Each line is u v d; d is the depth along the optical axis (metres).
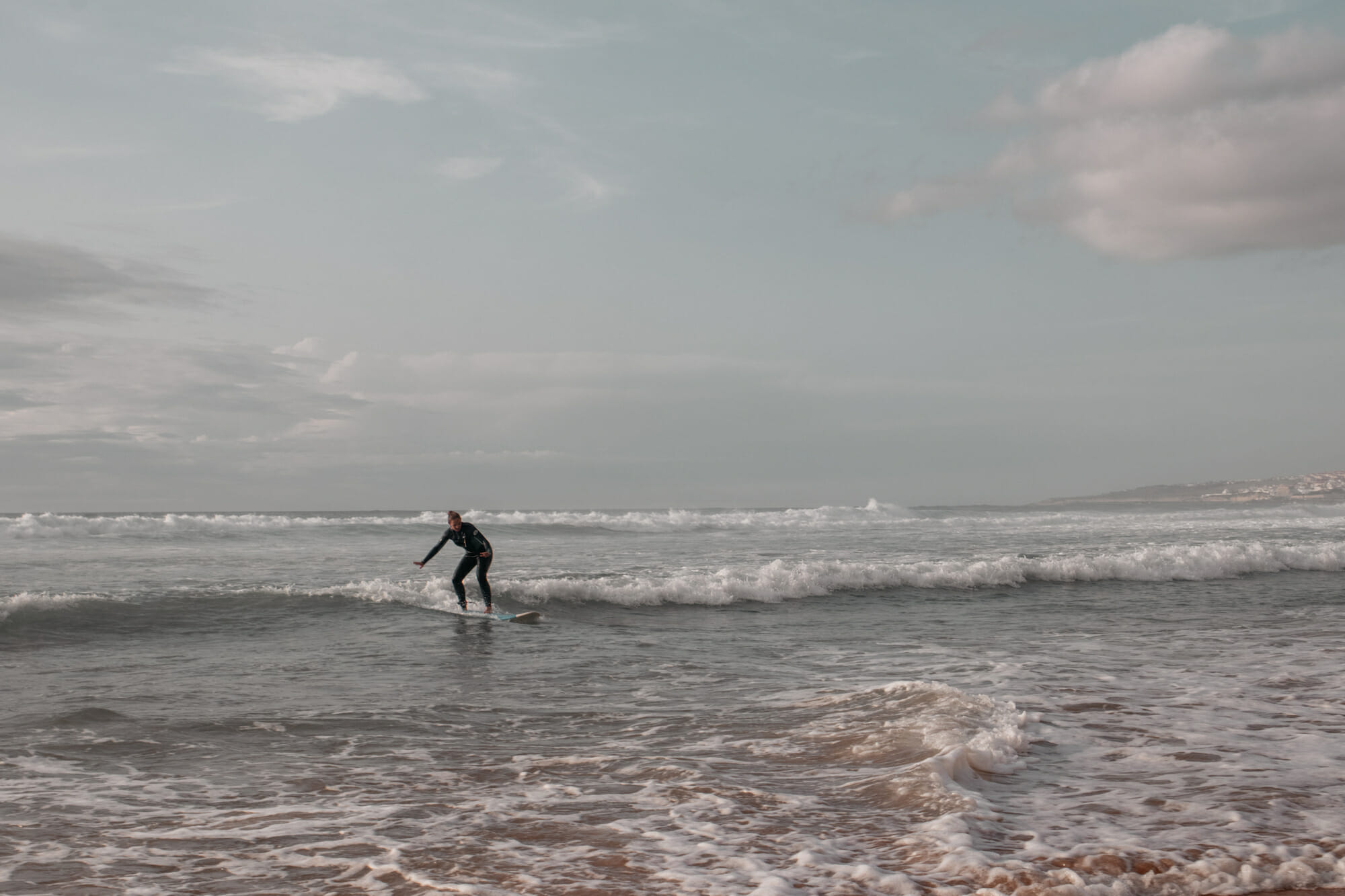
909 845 4.59
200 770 6.24
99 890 4.03
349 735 7.30
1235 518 54.75
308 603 14.45
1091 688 9.04
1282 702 8.33
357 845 4.69
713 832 4.85
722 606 16.69
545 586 16.47
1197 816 5.04
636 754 6.64
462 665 10.67
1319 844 4.61
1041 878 4.11
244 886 4.11
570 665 10.77
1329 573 23.25
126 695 8.65
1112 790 5.55
